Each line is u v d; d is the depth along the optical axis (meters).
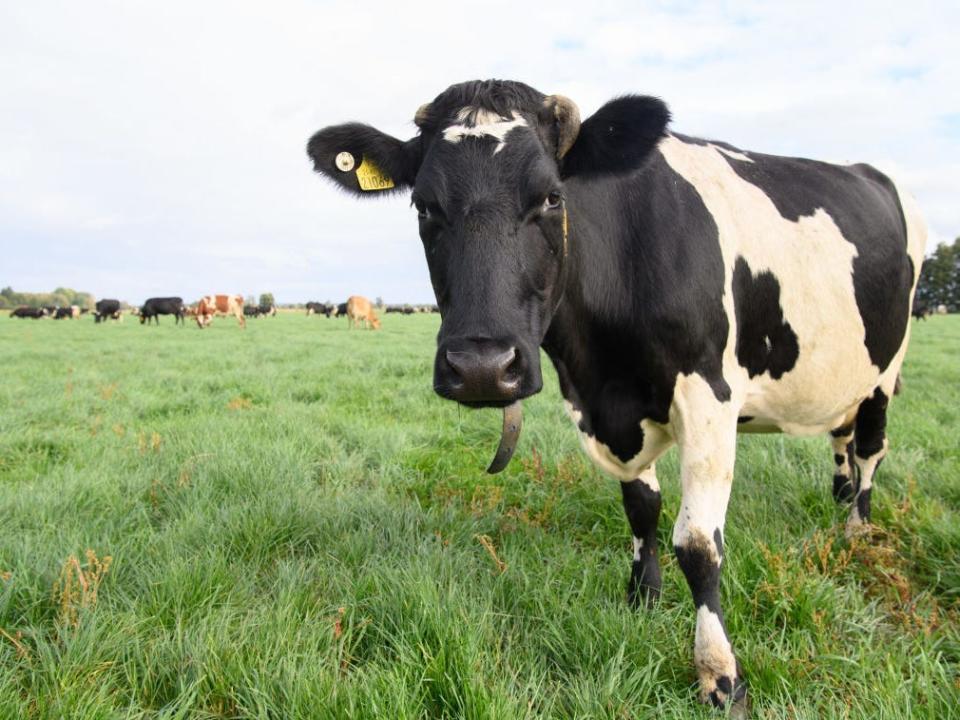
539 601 2.99
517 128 2.59
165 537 3.69
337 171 3.14
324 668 2.49
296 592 3.09
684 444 2.89
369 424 7.12
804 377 3.42
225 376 11.06
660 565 3.68
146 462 5.33
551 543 3.85
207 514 4.06
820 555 3.29
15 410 7.77
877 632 2.94
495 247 2.40
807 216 3.45
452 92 2.81
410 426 7.02
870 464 4.16
